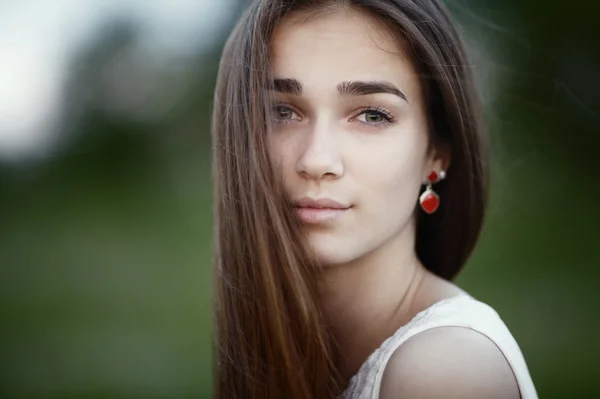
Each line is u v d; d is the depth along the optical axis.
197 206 8.67
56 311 6.02
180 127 9.23
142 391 4.65
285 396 1.50
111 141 9.34
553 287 5.55
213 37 8.62
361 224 1.46
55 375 4.88
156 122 9.31
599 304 5.23
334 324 1.64
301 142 1.45
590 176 7.18
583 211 6.93
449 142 1.63
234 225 1.55
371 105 1.45
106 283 6.72
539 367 4.45
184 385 4.70
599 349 4.61
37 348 5.30
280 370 1.50
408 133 1.49
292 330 1.47
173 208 8.70
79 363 5.02
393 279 1.59
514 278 5.70
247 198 1.50
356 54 1.43
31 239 7.91
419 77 1.50
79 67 9.02
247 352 1.56
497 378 1.27
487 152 1.72
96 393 4.59
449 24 1.58
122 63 9.08
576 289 5.52
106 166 9.30
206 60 8.86
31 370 4.97
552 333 4.86
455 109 1.55
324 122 1.44
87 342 5.36
